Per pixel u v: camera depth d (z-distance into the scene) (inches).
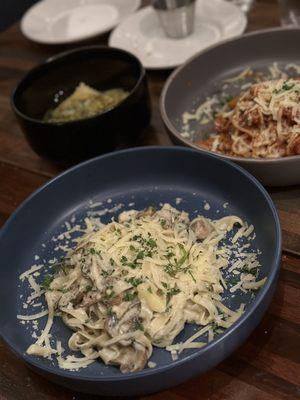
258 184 11.4
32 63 20.9
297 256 11.3
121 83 16.8
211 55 16.2
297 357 9.5
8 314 11.2
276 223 10.3
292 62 16.1
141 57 18.7
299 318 10.2
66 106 16.4
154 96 17.3
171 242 11.4
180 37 19.2
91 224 13.2
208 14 19.8
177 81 15.6
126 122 14.3
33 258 12.9
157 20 20.3
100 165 13.7
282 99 13.0
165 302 10.2
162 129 15.9
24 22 22.5
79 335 10.3
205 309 10.2
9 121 18.1
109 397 9.7
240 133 13.6
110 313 10.1
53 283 11.4
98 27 21.1
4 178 16.0
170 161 13.4
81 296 10.7
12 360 10.8
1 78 20.5
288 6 18.3
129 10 21.5
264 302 9.2
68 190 13.8
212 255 11.2
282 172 12.0
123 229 11.8
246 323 8.9
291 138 12.4
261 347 9.8
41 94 16.6
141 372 8.6
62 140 14.1
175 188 13.6
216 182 12.9
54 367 9.5
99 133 14.1
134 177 14.0
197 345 9.7
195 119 15.3
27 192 15.3
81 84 16.9
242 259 11.2
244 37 16.1
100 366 9.8
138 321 10.0
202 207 12.9
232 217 11.9
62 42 20.6
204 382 9.6
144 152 13.5
